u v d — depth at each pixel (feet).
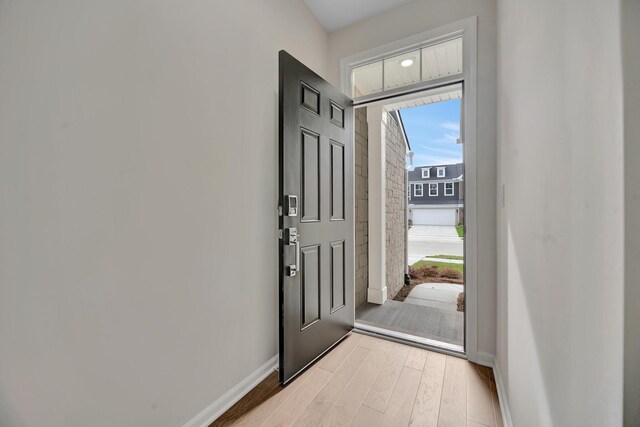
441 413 4.36
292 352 5.25
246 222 5.01
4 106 2.44
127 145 3.26
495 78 5.60
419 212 47.93
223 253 4.54
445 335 7.47
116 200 3.17
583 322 1.75
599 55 1.59
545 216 2.45
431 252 22.99
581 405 1.76
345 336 7.14
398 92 6.86
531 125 2.92
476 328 5.81
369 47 7.13
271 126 5.62
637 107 1.31
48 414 2.68
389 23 6.86
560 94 2.15
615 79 1.42
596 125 1.62
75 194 2.85
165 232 3.68
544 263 2.46
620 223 1.37
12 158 2.48
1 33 2.43
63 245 2.77
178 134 3.84
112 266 3.13
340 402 4.62
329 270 6.48
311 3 6.72
